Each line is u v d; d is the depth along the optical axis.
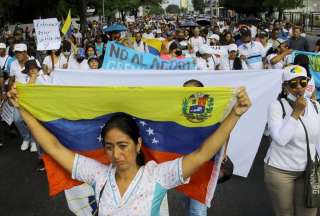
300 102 3.81
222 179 4.23
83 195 3.10
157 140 2.98
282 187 4.16
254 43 10.85
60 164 2.87
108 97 2.89
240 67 10.44
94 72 6.61
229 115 2.62
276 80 6.50
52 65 11.10
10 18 37.44
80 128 2.98
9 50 14.52
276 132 3.98
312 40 21.78
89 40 21.88
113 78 6.55
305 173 4.08
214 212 5.79
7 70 9.88
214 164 2.84
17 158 8.39
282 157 4.11
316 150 4.07
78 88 2.87
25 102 2.91
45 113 2.93
